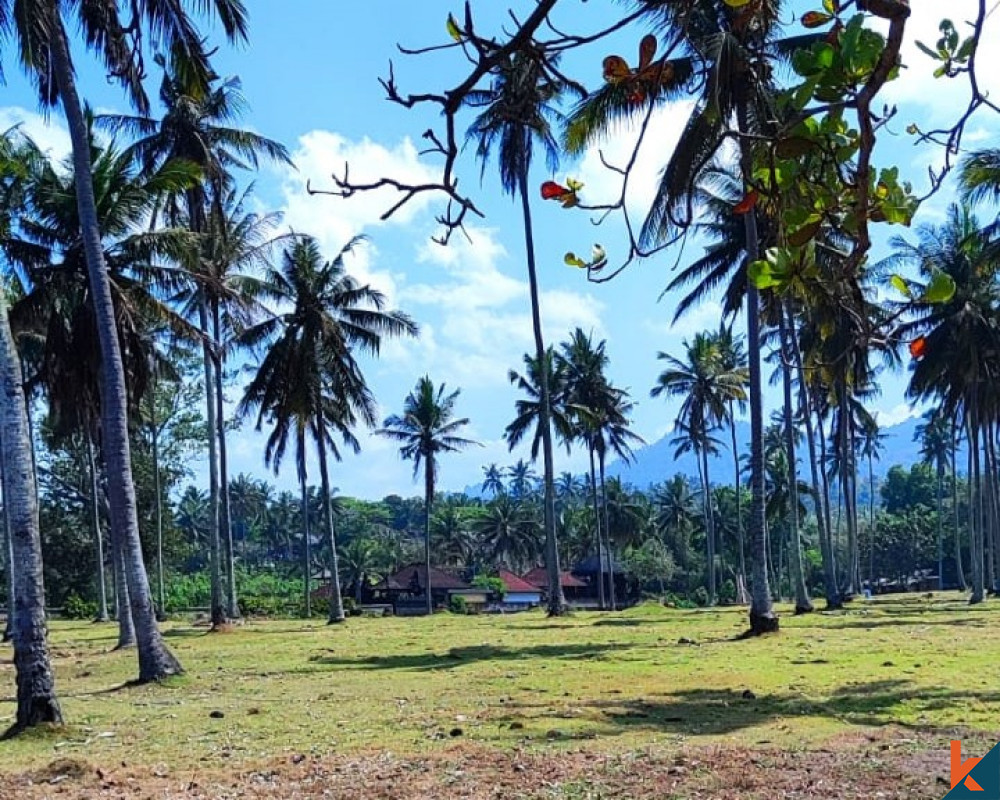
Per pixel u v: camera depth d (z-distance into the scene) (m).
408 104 2.70
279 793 7.73
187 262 22.45
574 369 48.03
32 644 10.95
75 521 51.41
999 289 33.09
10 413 11.20
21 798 7.79
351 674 16.66
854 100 2.32
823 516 38.44
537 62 2.78
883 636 21.02
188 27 14.45
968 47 2.48
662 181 14.03
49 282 21.70
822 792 7.20
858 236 2.47
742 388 45.47
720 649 19.03
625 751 8.95
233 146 29.95
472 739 9.80
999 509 49.66
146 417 42.22
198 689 14.94
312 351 32.25
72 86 15.33
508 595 67.62
